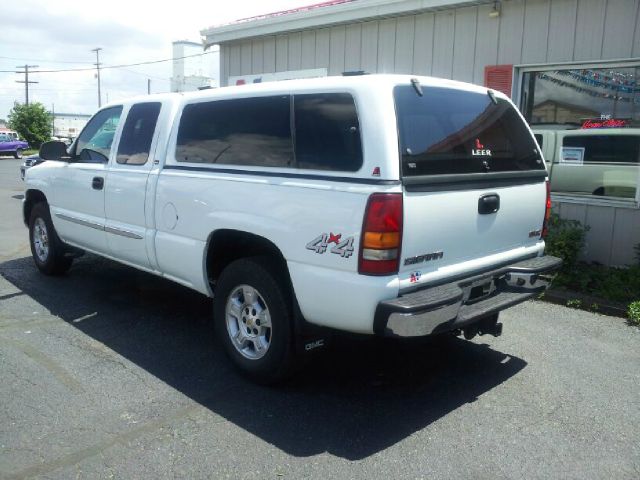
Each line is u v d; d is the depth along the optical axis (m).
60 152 5.98
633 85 6.87
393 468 3.15
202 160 4.40
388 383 4.21
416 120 3.56
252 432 3.49
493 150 4.12
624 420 3.71
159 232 4.77
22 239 9.05
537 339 5.11
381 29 8.89
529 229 4.41
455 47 8.13
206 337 5.02
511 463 3.22
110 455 3.22
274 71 10.55
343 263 3.39
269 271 3.89
